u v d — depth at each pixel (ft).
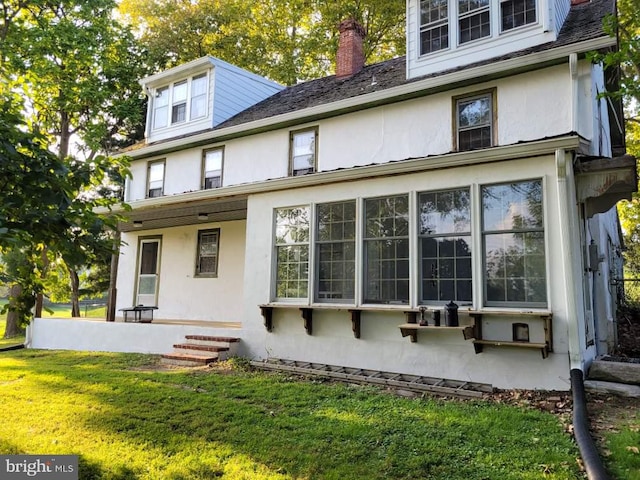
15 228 10.94
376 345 26.18
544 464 13.10
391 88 30.27
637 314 45.19
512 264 22.57
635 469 12.25
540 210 22.20
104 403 20.51
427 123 29.53
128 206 13.91
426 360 24.47
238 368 28.63
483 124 27.53
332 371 26.45
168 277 46.75
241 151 39.65
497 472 12.78
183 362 30.78
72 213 11.80
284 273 30.73
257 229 32.24
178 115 47.21
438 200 25.14
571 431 15.67
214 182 41.29
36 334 43.29
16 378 26.81
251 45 72.13
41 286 13.69
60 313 80.28
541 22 27.17
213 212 39.14
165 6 70.74
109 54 64.85
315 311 28.71
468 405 19.92
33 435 16.47
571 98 24.56
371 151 31.68
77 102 60.85
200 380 24.95
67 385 24.23
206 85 45.21
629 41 20.26
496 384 22.34
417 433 16.08
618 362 21.81
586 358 21.93
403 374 25.05
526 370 21.65
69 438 16.12
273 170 37.09
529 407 19.13
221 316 42.42
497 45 28.55
